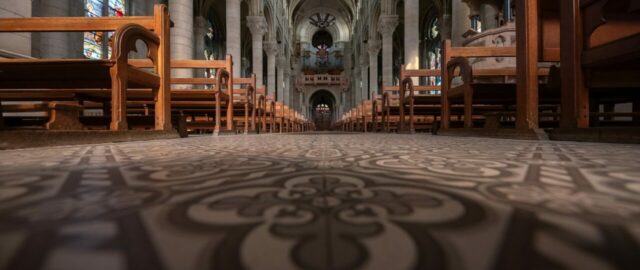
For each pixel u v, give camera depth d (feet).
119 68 11.68
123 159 5.89
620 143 9.14
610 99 19.17
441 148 8.34
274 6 86.22
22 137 8.59
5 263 1.53
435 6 84.33
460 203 2.63
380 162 5.34
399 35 109.91
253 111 28.68
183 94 20.36
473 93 16.35
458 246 1.73
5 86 13.73
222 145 10.18
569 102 10.73
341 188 3.26
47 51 34.42
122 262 1.55
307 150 7.96
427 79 86.22
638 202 2.60
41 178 3.86
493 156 6.17
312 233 1.97
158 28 14.96
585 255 1.59
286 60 117.80
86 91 16.67
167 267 1.50
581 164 4.88
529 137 12.05
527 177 3.83
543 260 1.54
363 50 101.40
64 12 35.86
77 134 10.05
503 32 26.50
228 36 50.55
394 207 2.53
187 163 5.29
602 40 10.44
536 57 12.38
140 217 2.29
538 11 12.45
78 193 3.05
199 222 2.18
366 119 42.16
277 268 1.48
